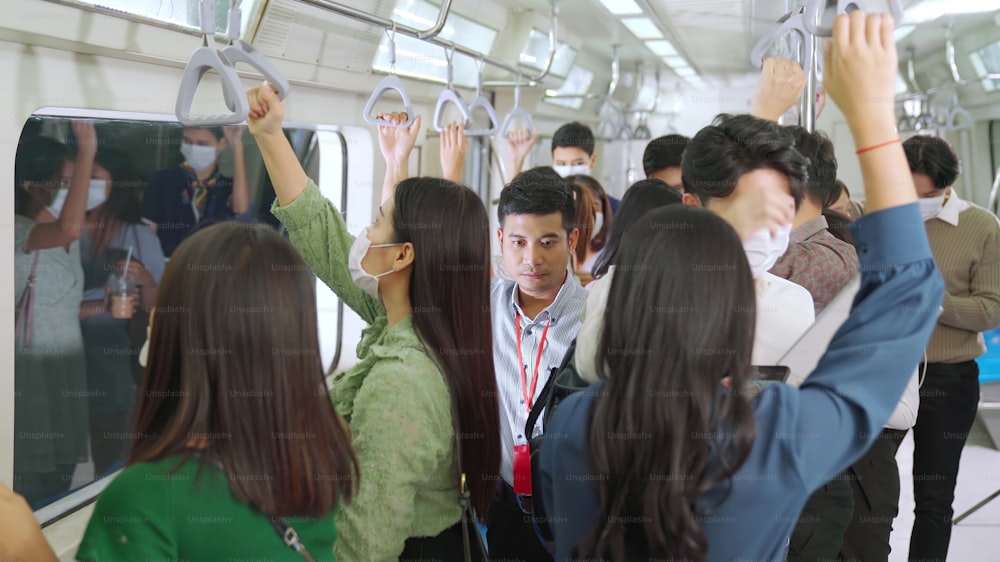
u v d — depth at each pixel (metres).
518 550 2.06
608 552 1.21
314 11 2.62
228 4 2.24
